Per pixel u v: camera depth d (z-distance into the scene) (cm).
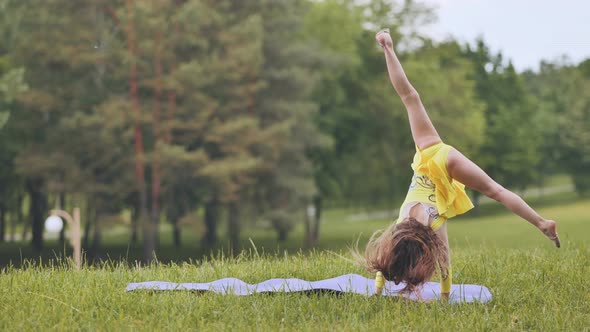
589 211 6712
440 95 4881
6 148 3691
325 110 4797
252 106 3834
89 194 3331
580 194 8088
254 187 3806
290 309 526
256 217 3850
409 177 4903
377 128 4872
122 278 671
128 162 3375
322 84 4541
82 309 534
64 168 3369
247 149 3647
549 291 593
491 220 6700
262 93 3888
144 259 3372
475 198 7644
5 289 607
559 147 8069
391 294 574
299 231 6125
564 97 9025
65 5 3409
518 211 524
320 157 4769
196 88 3447
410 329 477
